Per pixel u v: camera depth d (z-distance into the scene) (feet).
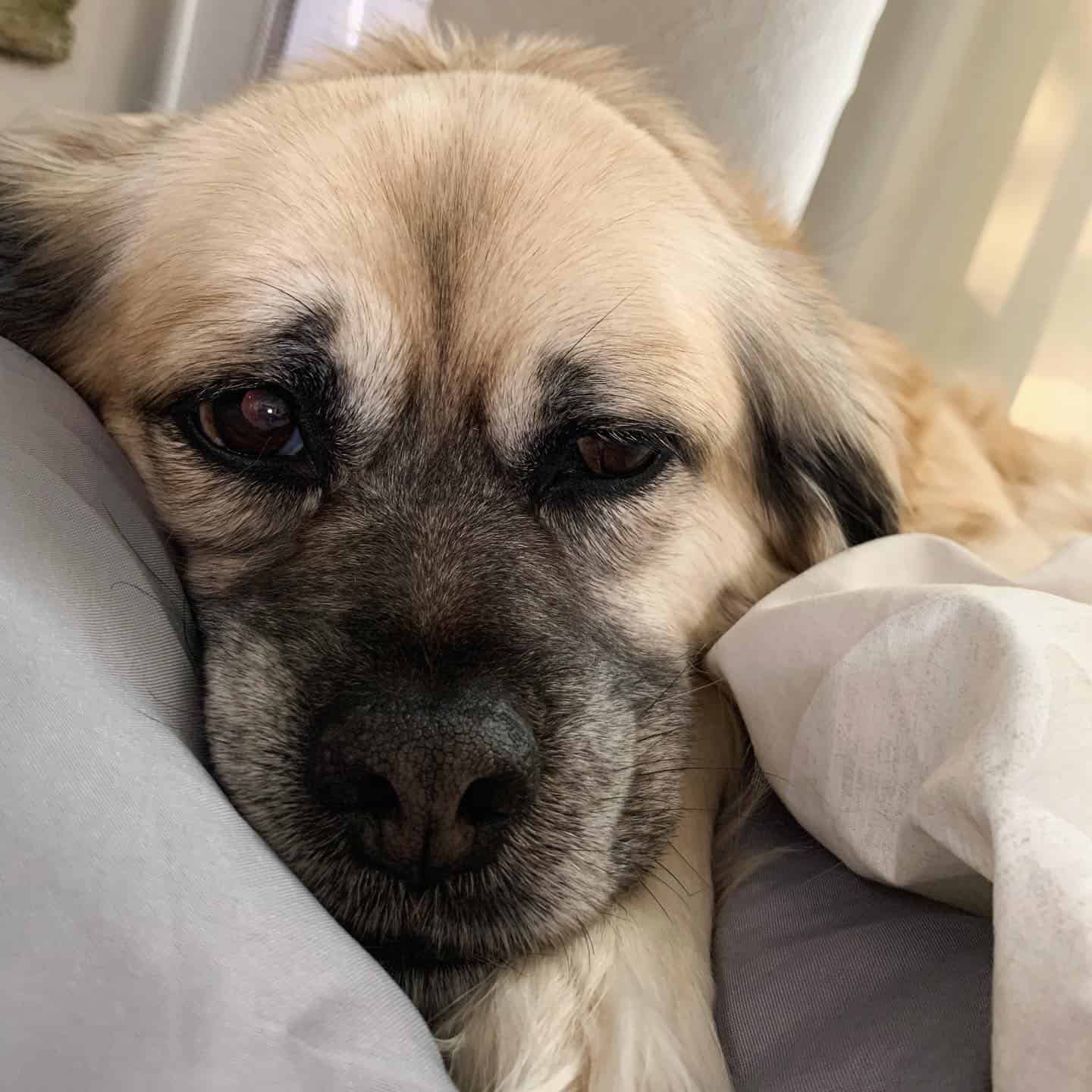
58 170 1.04
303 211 0.83
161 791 0.55
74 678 0.56
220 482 0.87
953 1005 0.61
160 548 0.83
